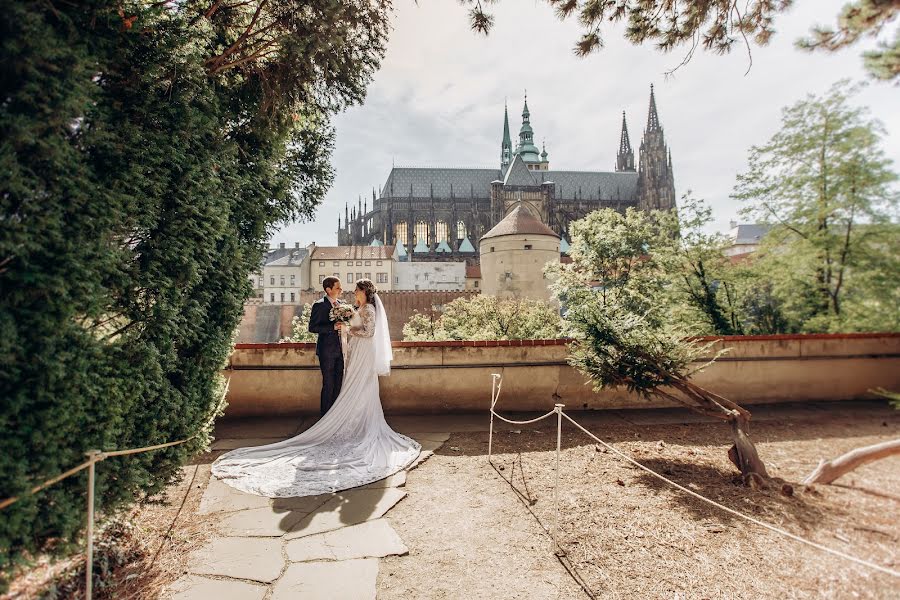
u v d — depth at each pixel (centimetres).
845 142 1347
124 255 293
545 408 768
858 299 1384
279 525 367
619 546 336
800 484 451
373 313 582
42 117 223
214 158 363
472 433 637
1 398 222
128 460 301
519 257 4241
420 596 279
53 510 246
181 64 315
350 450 529
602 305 615
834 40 515
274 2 391
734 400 809
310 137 602
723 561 314
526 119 10700
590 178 10262
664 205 9344
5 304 220
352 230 10262
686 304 1524
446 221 9188
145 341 312
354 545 337
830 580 286
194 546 334
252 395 721
